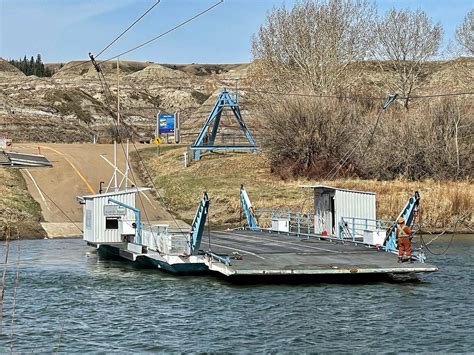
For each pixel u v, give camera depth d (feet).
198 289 158.71
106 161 412.57
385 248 191.31
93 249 243.81
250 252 187.62
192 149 404.98
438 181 350.64
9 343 114.11
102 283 170.30
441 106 370.53
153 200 347.36
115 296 153.17
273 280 165.89
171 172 390.63
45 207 320.29
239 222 310.65
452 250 234.58
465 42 514.68
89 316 133.80
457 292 152.66
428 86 495.41
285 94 388.16
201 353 107.34
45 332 121.39
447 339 114.21
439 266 193.16
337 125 368.89
